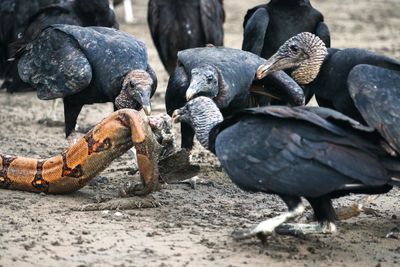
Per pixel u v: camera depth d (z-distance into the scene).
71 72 11.69
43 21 13.85
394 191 11.82
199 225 9.95
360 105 9.47
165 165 10.60
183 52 11.77
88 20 13.93
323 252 9.21
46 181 10.72
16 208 10.25
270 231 8.99
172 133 10.59
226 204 10.94
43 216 10.02
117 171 12.40
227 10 31.67
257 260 8.88
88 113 17.16
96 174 10.58
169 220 10.10
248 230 9.30
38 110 17.30
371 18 30.47
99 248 9.08
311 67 10.51
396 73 9.77
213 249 9.16
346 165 8.34
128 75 11.47
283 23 13.24
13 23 15.91
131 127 10.23
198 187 11.72
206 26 16.34
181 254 8.99
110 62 11.70
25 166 10.84
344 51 10.41
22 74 12.32
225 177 12.37
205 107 9.60
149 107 11.12
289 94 11.22
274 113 8.71
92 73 11.76
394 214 10.74
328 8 32.59
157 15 16.69
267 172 8.60
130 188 10.64
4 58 16.22
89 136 10.45
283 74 11.30
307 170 8.45
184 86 11.27
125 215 10.20
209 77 10.77
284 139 8.59
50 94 11.95
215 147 9.07
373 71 9.68
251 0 34.31
